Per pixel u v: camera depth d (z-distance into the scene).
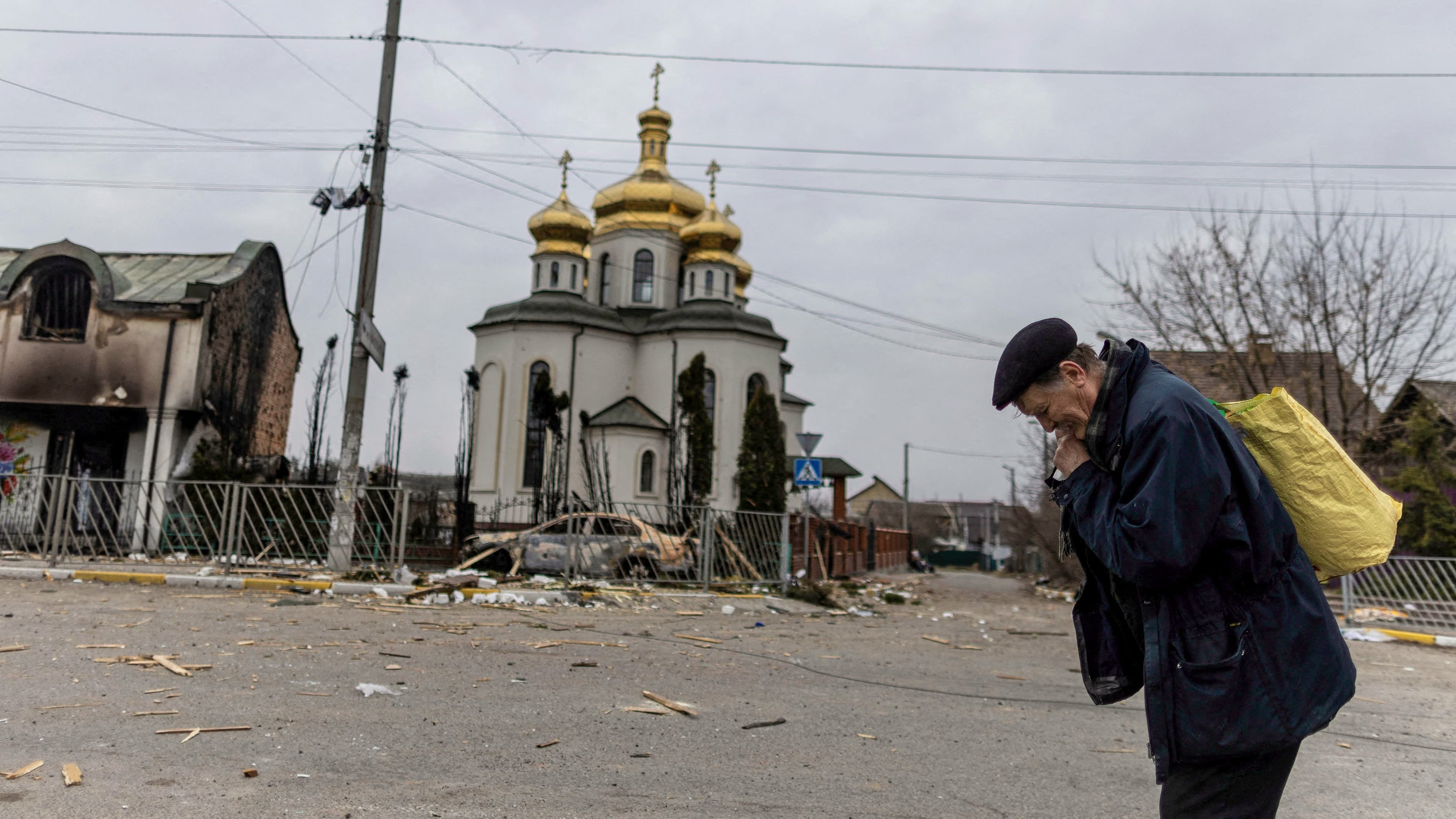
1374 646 12.48
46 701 5.29
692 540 15.73
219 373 22.73
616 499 35.03
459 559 16.69
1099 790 4.64
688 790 4.24
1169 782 2.32
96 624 8.51
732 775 4.54
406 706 5.69
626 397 38.16
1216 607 2.23
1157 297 22.16
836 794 4.32
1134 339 2.48
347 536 14.97
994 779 4.76
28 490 14.30
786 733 5.54
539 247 40.19
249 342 24.56
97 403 21.22
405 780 4.14
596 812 3.84
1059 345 2.44
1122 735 6.00
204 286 21.98
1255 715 2.16
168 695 5.59
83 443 21.88
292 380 27.92
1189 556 2.14
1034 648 10.91
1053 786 4.68
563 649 8.45
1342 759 5.52
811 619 13.38
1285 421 2.38
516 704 5.92
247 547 14.69
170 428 21.33
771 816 3.94
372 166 16.55
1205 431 2.22
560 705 5.95
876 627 12.67
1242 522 2.20
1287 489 2.37
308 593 12.56
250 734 4.78
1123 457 2.31
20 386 21.20
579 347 37.19
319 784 4.00
